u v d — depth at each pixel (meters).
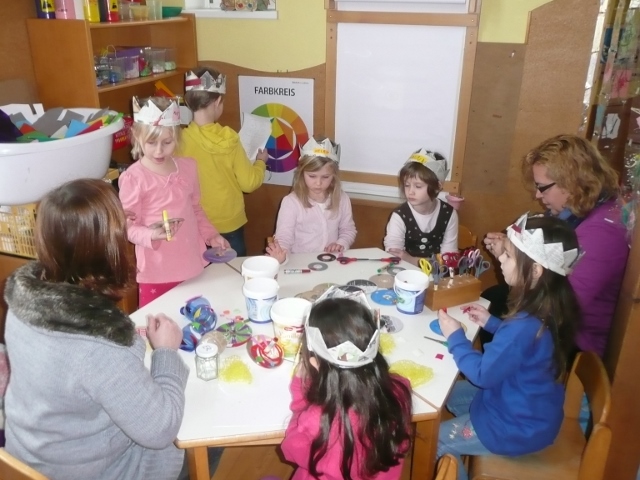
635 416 1.63
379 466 1.17
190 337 1.50
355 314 1.16
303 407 1.20
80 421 1.11
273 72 2.90
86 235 1.05
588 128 2.50
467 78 2.58
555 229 1.40
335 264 1.99
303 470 1.31
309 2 2.72
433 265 1.76
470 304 1.76
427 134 2.75
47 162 1.79
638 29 2.24
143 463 1.26
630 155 2.00
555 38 2.41
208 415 1.24
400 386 1.23
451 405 1.82
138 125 1.93
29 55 2.29
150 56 2.81
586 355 1.54
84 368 1.02
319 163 2.22
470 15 2.47
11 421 1.16
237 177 2.59
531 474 1.49
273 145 3.04
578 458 1.55
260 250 3.31
